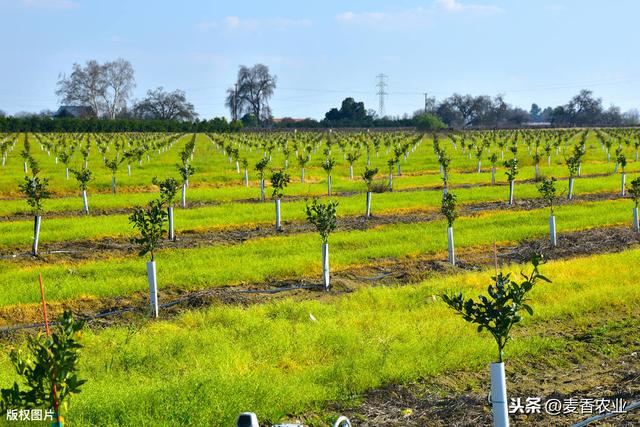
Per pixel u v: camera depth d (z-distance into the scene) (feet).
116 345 48.24
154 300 58.95
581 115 601.62
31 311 59.11
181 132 457.27
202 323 54.08
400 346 47.32
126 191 160.56
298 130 488.85
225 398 36.47
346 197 140.46
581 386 41.96
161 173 192.95
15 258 82.58
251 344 48.49
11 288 64.69
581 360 46.73
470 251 87.97
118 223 105.70
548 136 370.73
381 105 618.85
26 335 53.78
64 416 34.14
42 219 112.06
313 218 68.44
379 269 77.61
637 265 74.64
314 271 75.00
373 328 52.39
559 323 55.36
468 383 42.55
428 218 115.24
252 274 71.77
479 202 135.95
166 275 70.69
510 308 32.30
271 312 57.67
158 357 45.14
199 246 90.74
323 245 68.49
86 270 74.02
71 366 29.43
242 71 599.98
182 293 66.39
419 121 496.23
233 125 483.92
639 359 46.98
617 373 44.04
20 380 40.63
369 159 243.40
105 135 382.42
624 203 130.11
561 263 75.97
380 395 40.14
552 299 60.70
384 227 103.91
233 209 120.78
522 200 138.41
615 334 52.03
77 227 101.50
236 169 208.23
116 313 59.67
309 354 46.65
